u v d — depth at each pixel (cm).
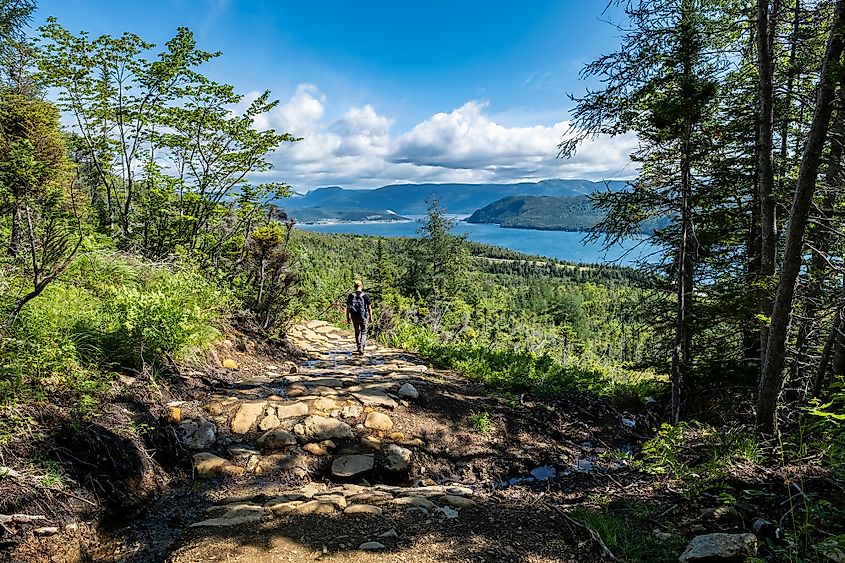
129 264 830
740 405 772
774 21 715
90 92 1197
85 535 354
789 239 554
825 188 648
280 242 1054
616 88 670
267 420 579
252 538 343
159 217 1309
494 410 727
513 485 558
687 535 356
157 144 1318
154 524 393
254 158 1409
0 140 722
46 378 455
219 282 1002
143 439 470
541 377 907
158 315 614
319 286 1989
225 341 822
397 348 1232
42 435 390
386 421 627
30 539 321
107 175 1303
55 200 618
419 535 352
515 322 3888
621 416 795
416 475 552
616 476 551
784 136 859
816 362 750
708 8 709
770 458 504
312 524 366
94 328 567
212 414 577
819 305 646
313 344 1205
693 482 450
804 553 308
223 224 1366
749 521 369
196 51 1231
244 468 493
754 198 839
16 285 543
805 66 725
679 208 696
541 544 345
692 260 802
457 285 3962
